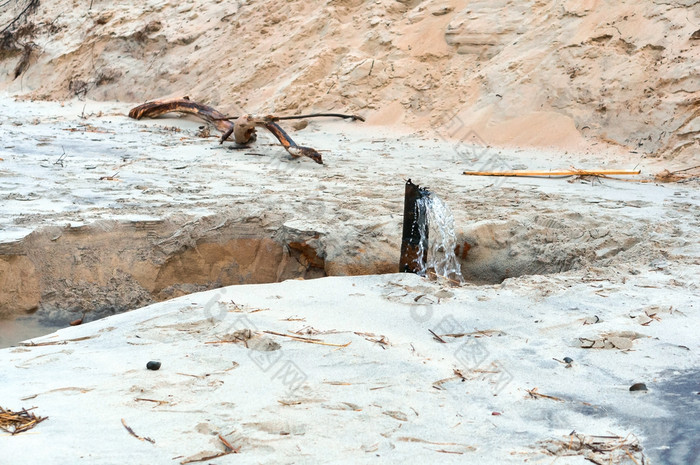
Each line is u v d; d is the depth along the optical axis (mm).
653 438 4590
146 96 28109
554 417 4895
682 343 6262
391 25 24797
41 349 6125
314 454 4227
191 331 6473
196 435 4395
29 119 22875
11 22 36062
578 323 6785
